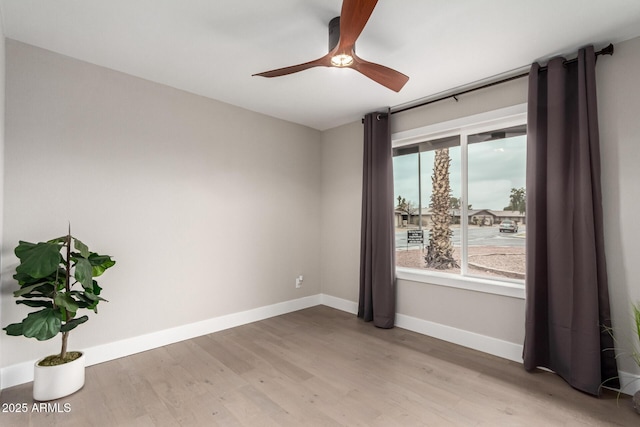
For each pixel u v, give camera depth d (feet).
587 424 5.91
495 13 6.09
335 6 5.98
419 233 11.42
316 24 6.56
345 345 9.57
